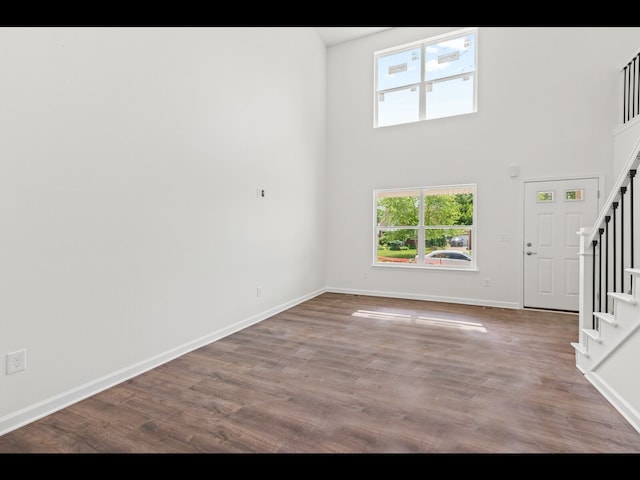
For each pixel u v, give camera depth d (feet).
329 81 20.07
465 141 16.83
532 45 15.51
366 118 19.13
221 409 6.98
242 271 12.76
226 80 11.74
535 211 15.49
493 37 16.20
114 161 8.07
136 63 8.58
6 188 6.15
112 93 8.00
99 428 6.30
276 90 14.80
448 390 7.78
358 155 19.35
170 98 9.57
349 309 15.79
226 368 9.09
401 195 18.67
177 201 9.86
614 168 14.02
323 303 17.04
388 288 18.74
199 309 10.75
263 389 7.87
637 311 6.33
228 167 11.92
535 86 15.44
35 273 6.60
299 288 17.16
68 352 7.19
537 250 15.49
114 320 8.14
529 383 8.10
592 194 14.46
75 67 7.22
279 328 12.77
